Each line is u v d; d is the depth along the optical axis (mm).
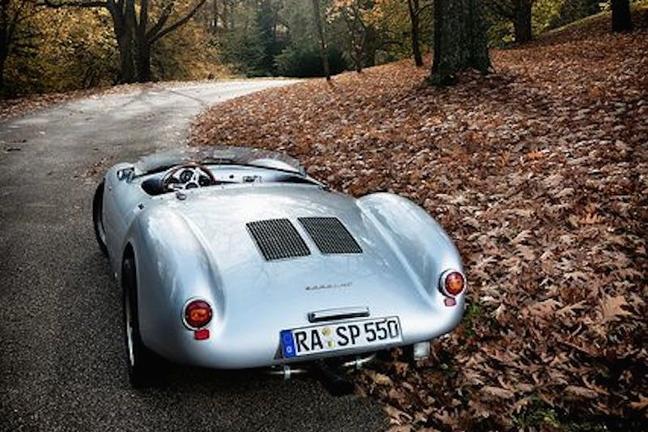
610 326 3828
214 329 2738
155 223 3258
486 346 3723
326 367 2852
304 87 20375
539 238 5109
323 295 2914
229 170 4914
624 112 8461
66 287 4801
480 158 7410
